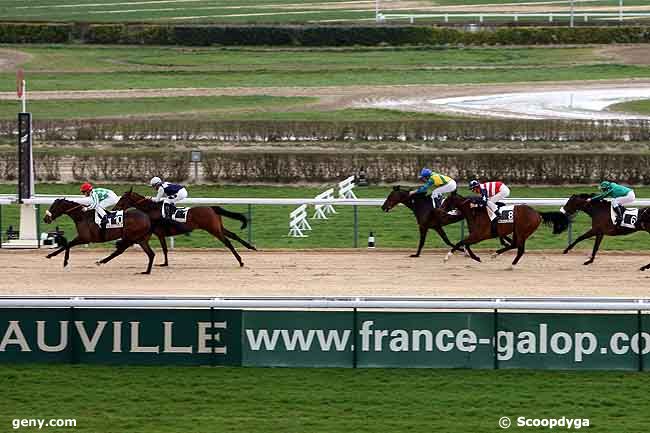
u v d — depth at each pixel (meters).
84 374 21.53
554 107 60.31
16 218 38.66
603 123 52.34
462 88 66.94
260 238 35.03
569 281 28.06
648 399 20.38
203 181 46.38
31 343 21.94
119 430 19.22
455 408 20.05
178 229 29.36
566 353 21.55
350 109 60.06
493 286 27.42
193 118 58.31
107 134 53.22
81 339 21.91
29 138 32.72
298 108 60.84
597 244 30.02
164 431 19.14
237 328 21.80
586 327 21.48
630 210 29.77
